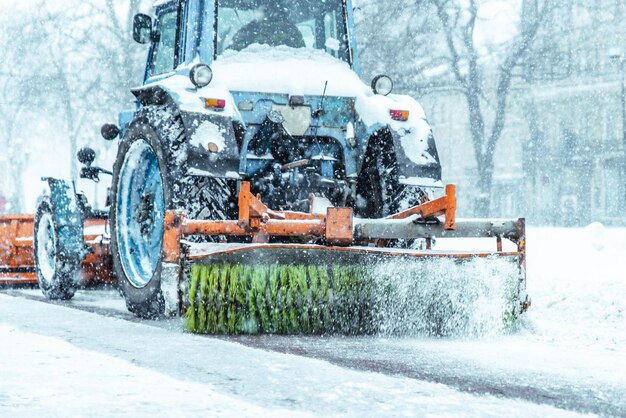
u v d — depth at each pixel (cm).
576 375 428
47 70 4312
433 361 466
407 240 682
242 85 666
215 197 629
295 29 740
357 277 573
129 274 677
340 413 334
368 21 3466
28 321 637
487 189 3875
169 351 481
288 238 630
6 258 957
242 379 400
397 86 3512
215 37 700
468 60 3884
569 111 5156
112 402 348
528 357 485
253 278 556
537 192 5297
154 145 638
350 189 679
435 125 6038
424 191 687
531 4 3897
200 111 620
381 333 576
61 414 328
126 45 3769
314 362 448
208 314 553
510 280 602
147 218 694
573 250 1422
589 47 4759
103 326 605
